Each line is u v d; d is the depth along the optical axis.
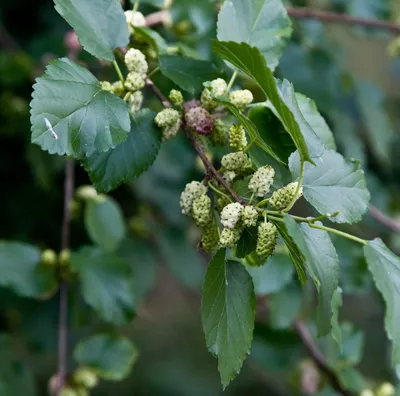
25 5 1.51
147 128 0.93
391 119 1.81
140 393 1.93
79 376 1.17
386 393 1.22
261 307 1.26
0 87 1.36
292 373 1.36
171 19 1.13
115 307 1.17
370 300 2.13
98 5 0.93
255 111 0.94
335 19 1.29
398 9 1.63
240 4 0.96
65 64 0.89
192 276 1.50
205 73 0.97
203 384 1.99
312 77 1.32
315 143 0.91
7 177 1.46
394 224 1.23
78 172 1.44
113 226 1.24
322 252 0.87
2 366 1.23
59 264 1.18
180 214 1.51
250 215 0.87
